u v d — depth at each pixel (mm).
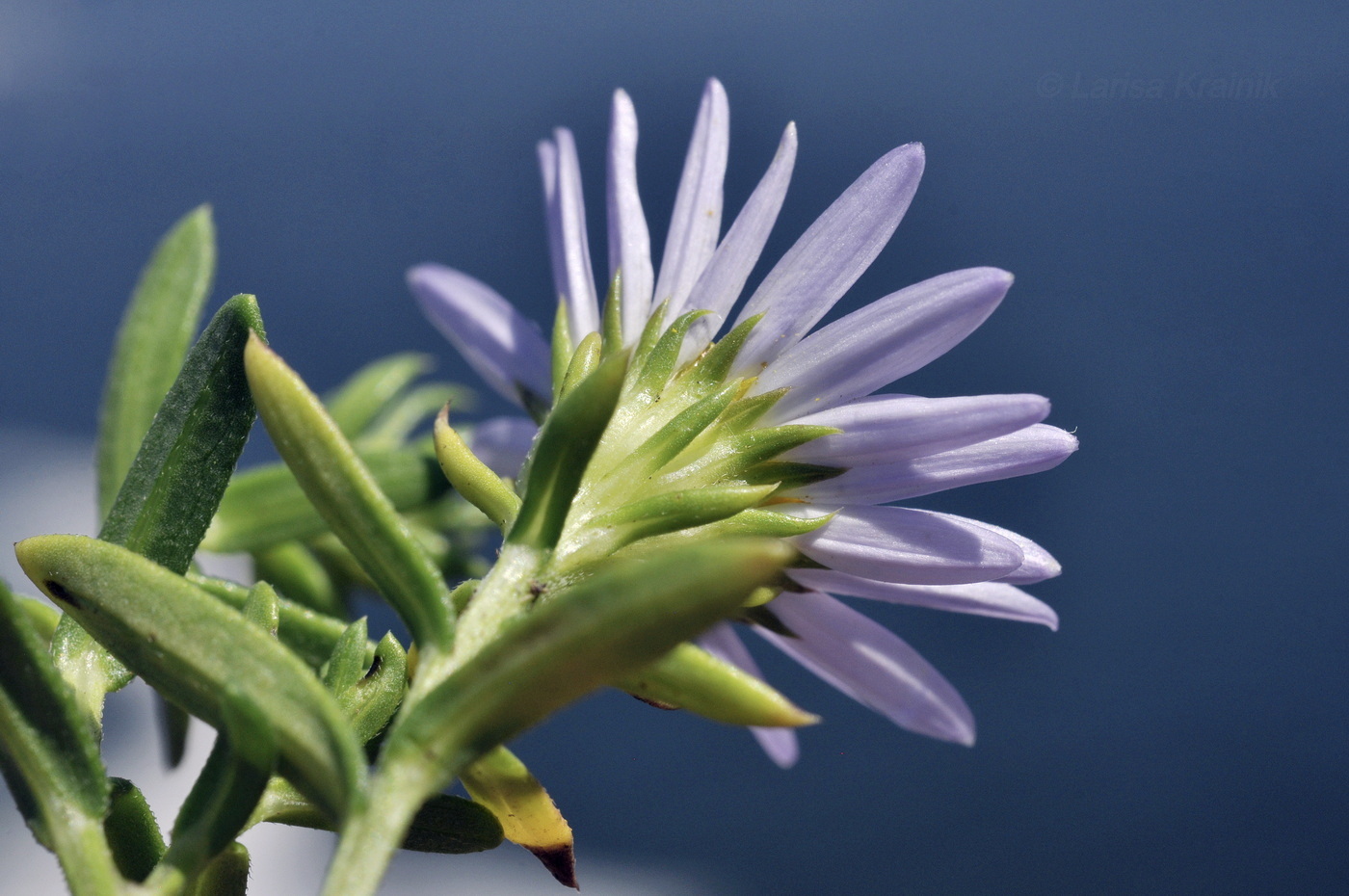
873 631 153
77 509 320
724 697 135
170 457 143
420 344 386
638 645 126
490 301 178
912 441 147
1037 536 370
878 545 147
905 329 148
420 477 178
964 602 151
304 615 155
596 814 326
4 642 131
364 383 195
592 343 152
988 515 374
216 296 396
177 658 131
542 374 176
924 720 153
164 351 161
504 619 135
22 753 131
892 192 150
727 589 124
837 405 148
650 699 138
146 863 138
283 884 248
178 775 241
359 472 133
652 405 148
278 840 253
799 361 149
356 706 141
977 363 384
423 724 128
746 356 149
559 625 126
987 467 147
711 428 147
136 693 255
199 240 163
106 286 392
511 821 143
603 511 143
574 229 159
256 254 404
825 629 153
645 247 156
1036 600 151
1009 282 147
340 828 129
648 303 155
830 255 150
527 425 175
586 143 420
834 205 151
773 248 371
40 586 133
